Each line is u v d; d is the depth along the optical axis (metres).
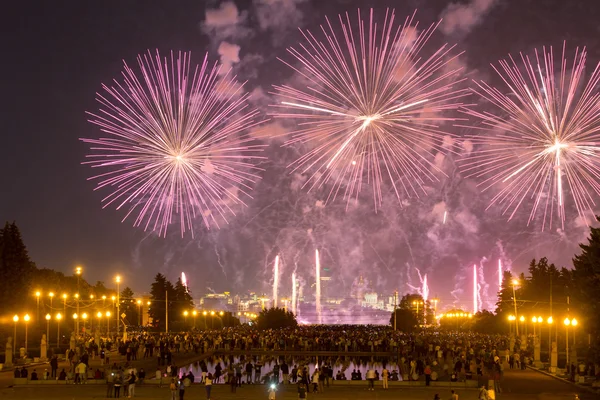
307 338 126.94
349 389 72.12
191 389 71.19
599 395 69.19
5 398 64.50
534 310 138.12
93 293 163.50
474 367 83.94
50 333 132.38
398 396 67.25
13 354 102.44
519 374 87.38
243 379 84.81
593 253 82.50
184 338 125.81
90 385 73.44
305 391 59.97
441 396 67.44
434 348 107.25
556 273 145.00
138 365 94.88
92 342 103.81
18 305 120.94
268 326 192.25
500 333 167.75
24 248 124.06
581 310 84.12
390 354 115.19
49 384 74.12
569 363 86.44
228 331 167.00
